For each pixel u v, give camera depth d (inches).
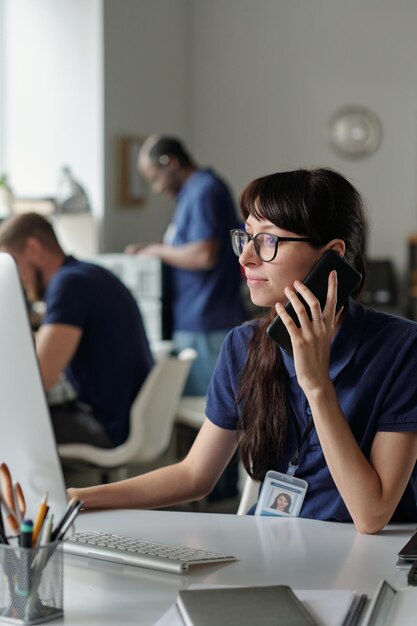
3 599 52.2
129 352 149.3
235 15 312.8
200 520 74.0
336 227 72.7
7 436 60.2
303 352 70.0
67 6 256.4
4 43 256.5
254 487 84.0
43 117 258.1
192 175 222.4
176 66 293.4
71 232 255.4
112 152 261.9
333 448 70.2
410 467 72.6
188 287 225.6
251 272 73.4
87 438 149.8
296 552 65.3
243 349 80.7
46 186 257.3
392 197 332.8
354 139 326.3
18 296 58.6
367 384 74.4
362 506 69.6
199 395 225.8
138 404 149.1
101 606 54.8
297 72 322.0
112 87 261.3
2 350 59.3
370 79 327.0
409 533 70.5
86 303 142.6
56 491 60.0
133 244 271.1
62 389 162.6
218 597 52.1
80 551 64.1
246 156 317.7
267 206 71.8
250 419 77.9
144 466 197.3
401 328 75.6
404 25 325.7
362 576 60.0
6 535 55.2
